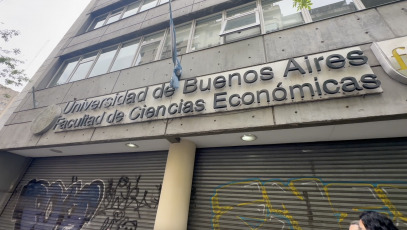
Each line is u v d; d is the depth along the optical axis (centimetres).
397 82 276
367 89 279
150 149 484
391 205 279
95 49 773
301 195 329
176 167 390
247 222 338
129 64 636
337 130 321
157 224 346
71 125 500
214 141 410
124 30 746
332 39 366
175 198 363
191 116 387
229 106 357
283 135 357
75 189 513
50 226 477
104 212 442
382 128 302
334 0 457
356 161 324
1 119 705
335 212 301
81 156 578
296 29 414
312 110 301
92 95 567
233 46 457
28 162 647
